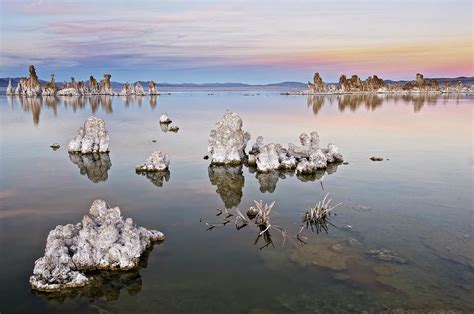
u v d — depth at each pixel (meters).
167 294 21.48
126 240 24.95
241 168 49.72
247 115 114.12
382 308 20.11
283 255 26.02
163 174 46.47
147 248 26.92
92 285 22.34
